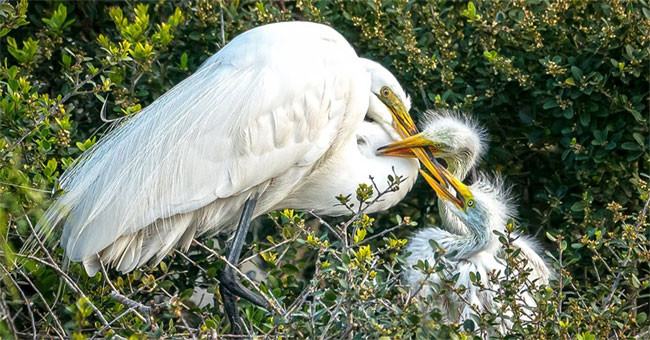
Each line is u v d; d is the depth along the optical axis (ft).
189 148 34.53
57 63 41.24
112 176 33.96
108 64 34.24
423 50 39.42
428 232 38.55
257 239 41.14
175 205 34.14
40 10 41.63
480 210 37.29
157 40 37.32
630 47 37.93
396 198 39.78
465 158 39.45
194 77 36.50
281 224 37.96
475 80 40.93
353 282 28.12
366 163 39.37
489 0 39.63
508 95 40.19
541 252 39.88
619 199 38.86
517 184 42.88
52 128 34.19
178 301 26.48
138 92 38.34
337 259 31.30
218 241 41.96
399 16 39.42
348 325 27.43
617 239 31.65
